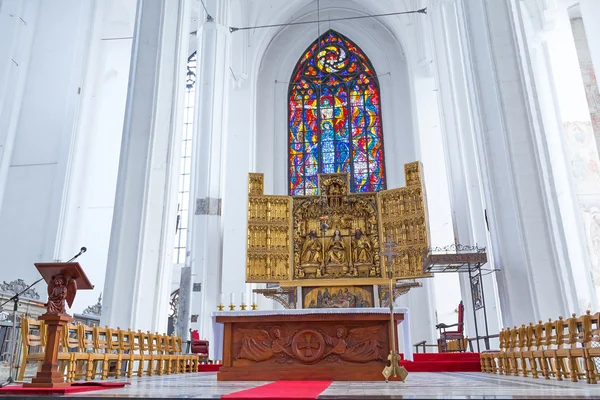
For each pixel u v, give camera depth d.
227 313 7.59
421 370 11.38
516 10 12.57
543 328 7.73
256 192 14.72
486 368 10.40
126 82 18.94
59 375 5.85
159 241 11.23
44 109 15.63
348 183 14.77
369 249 14.19
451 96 16.77
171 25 12.57
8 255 14.34
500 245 10.65
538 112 11.66
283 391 5.18
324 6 25.58
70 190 14.94
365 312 7.42
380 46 24.97
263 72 24.92
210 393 4.90
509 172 10.73
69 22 16.56
